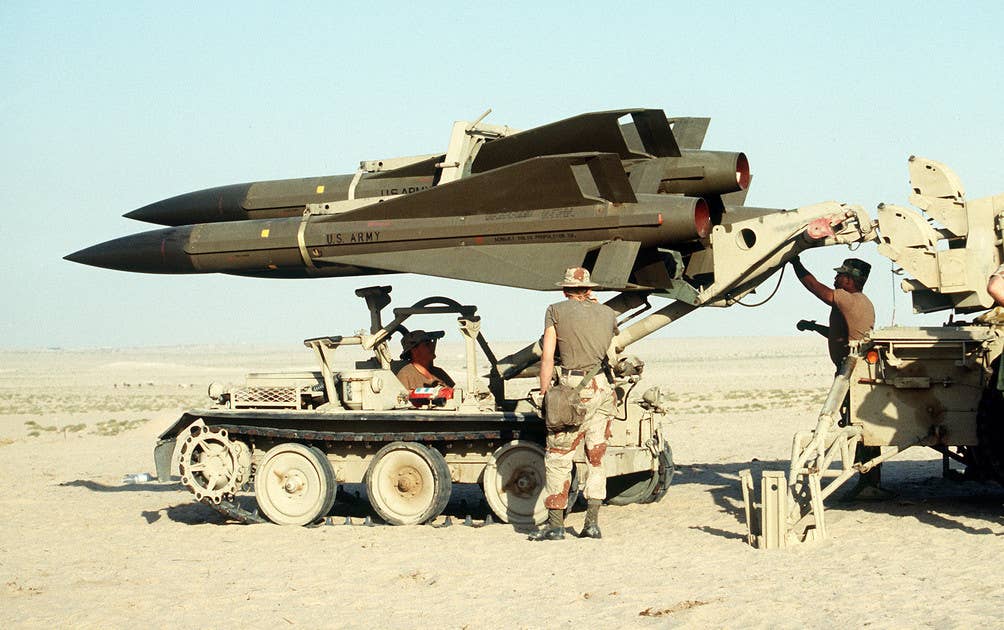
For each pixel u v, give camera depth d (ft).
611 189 35.78
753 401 124.26
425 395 36.01
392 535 33.30
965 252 32.63
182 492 47.96
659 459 38.27
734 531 31.68
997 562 25.36
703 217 35.70
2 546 33.47
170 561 30.07
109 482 53.98
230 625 22.40
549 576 26.00
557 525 31.40
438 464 34.53
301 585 26.08
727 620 21.27
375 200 41.32
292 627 22.11
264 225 42.52
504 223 37.68
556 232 36.88
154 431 92.79
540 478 34.12
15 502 44.88
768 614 21.49
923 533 29.66
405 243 39.37
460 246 38.50
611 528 33.40
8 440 89.56
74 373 370.32
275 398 37.81
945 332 31.48
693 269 37.63
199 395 187.42
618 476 38.70
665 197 35.70
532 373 38.96
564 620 21.74
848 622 20.59
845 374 31.81
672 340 648.79
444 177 40.04
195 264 44.06
